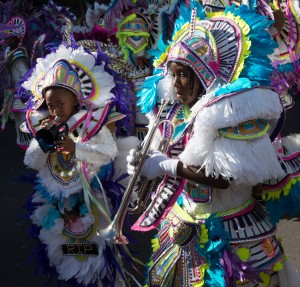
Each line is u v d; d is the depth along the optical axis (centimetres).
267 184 224
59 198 275
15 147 772
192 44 209
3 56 661
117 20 536
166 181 224
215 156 198
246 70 206
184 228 226
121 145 285
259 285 223
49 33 640
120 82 282
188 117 223
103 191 271
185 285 229
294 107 843
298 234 413
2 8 677
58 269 292
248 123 199
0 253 425
